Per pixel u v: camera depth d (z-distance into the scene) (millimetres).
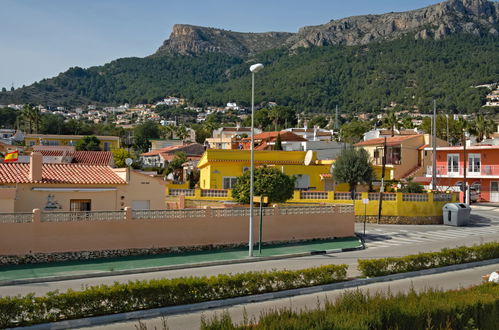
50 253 22328
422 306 11180
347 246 27938
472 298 12234
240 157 45156
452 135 92500
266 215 28547
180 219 25609
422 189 43250
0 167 28484
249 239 26062
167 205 40844
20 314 12469
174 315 13805
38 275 19312
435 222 39281
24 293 16406
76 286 17672
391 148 60500
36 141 94125
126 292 13844
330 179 45969
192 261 22781
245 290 15781
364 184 44281
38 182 27156
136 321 13203
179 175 68062
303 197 39312
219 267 21906
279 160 46281
